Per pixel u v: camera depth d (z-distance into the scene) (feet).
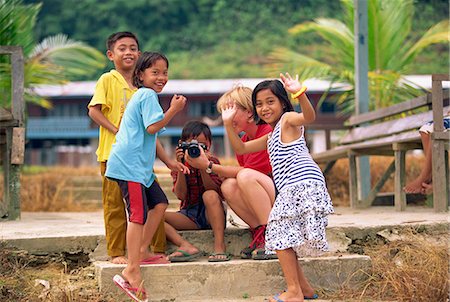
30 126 118.52
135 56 19.48
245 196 18.53
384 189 34.83
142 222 17.28
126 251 19.07
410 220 21.59
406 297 17.31
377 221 21.58
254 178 18.33
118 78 19.33
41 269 19.26
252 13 177.37
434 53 136.77
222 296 18.12
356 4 33.78
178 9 178.81
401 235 20.42
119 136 17.62
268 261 18.37
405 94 42.14
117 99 19.13
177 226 20.02
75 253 19.66
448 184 25.94
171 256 18.76
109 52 19.74
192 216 20.07
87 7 174.70
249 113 19.22
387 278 17.95
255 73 154.61
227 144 66.49
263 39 167.53
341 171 35.50
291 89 16.31
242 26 174.81
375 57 43.62
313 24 44.47
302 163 16.98
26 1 169.68
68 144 122.01
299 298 16.92
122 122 17.74
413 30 115.85
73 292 17.47
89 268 19.12
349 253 20.10
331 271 18.52
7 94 38.81
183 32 174.70
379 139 29.53
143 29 175.32
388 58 43.57
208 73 157.58
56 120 118.42
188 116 112.88
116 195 18.71
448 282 17.16
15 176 25.35
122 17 174.81
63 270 19.19
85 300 17.29
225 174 18.80
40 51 50.72
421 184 25.25
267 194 18.44
